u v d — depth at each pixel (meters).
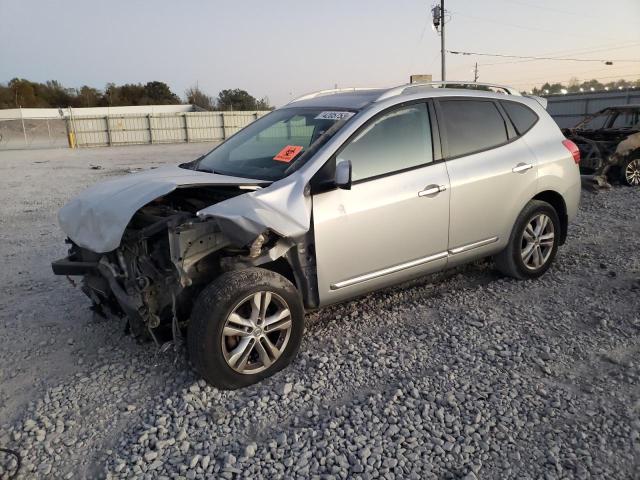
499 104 4.95
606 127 12.98
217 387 3.41
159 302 3.50
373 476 2.62
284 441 2.88
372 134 4.03
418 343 3.98
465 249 4.61
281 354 3.59
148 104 81.50
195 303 3.33
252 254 3.41
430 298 4.85
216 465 2.75
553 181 5.13
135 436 3.01
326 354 3.85
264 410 3.21
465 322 4.32
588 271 5.45
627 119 12.59
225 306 3.28
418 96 4.38
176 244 3.31
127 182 3.96
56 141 43.81
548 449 2.79
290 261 3.71
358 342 4.03
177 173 4.27
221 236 3.47
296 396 3.34
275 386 3.47
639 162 10.55
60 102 79.00
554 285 5.08
